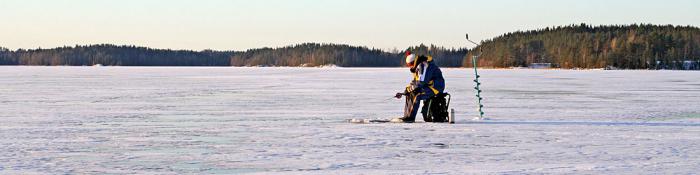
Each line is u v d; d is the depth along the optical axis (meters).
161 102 22.84
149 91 31.06
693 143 11.61
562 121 15.76
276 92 30.23
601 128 14.07
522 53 183.50
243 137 12.49
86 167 9.30
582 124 14.95
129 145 11.45
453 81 49.56
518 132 13.22
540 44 186.00
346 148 11.04
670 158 10.01
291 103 22.52
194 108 20.05
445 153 10.52
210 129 13.94
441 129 13.71
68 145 11.40
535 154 10.44
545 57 181.25
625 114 18.25
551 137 12.45
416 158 10.05
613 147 11.16
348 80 50.38
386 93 29.31
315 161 9.78
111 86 36.94
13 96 26.30
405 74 75.38
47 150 10.80
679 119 16.61
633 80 51.50
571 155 10.34
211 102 22.91
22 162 9.66
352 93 29.45
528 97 26.89
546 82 46.41
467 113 18.70
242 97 26.06
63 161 9.77
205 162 9.73
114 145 11.45
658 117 17.23
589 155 10.33
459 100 24.88
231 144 11.53
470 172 8.95
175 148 11.09
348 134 12.88
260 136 12.65
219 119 16.38
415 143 11.61
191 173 8.93
